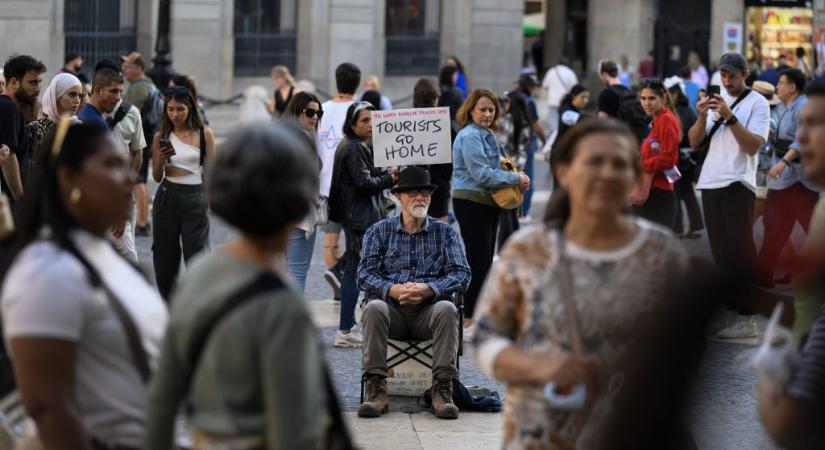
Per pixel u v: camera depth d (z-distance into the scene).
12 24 33.09
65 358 4.74
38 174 5.09
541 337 5.14
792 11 46.81
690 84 26.77
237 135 4.46
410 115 12.80
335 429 4.73
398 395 10.62
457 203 13.22
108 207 5.11
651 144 15.04
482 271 13.20
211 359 4.34
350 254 12.66
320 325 13.52
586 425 5.15
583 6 51.03
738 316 12.24
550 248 5.18
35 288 4.76
